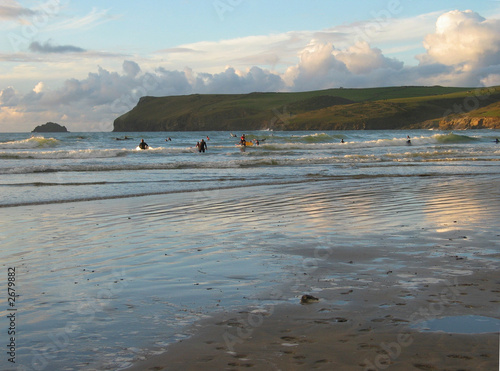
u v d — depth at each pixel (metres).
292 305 4.17
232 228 8.25
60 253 6.50
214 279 5.08
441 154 34.16
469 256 5.88
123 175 20.62
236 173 21.61
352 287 4.68
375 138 76.94
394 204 11.01
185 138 84.38
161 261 5.94
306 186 15.80
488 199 11.46
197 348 3.32
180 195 13.66
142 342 3.44
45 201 12.37
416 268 5.36
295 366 3.00
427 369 2.92
